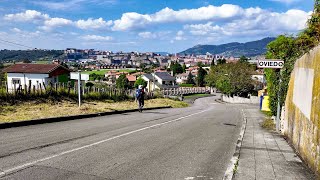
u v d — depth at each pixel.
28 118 12.27
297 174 5.80
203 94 107.50
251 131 11.55
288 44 13.34
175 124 13.62
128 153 7.32
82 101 22.39
